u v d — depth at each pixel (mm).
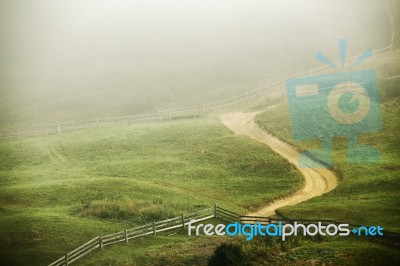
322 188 41844
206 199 40750
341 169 44594
